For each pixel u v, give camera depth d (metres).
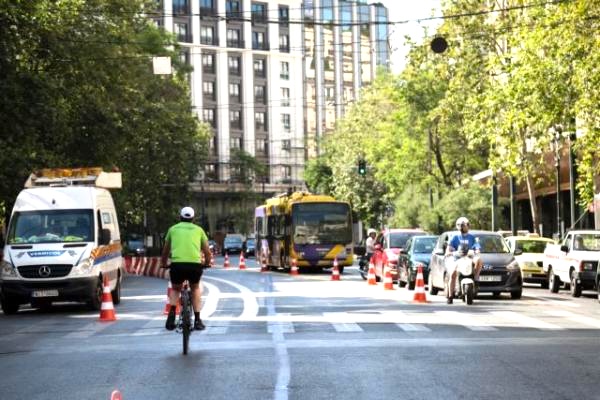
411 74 69.00
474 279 30.20
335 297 34.31
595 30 36.72
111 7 53.25
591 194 41.19
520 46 42.16
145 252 91.50
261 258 66.44
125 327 24.27
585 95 37.22
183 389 13.55
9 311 30.58
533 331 21.27
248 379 14.30
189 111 82.75
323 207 57.28
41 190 32.06
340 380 14.04
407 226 76.62
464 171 75.81
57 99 45.16
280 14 157.12
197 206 144.00
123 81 54.56
